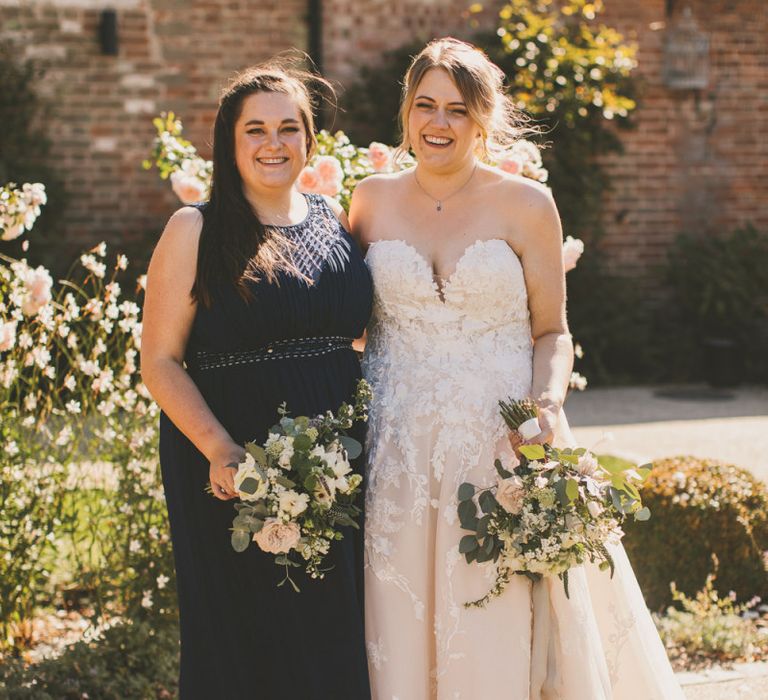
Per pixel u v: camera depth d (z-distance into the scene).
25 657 3.91
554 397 2.91
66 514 4.09
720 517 4.62
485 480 2.89
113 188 8.98
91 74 8.86
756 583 4.66
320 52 9.37
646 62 10.29
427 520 2.90
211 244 2.71
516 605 2.86
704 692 3.82
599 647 2.97
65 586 4.51
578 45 9.84
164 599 3.95
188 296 2.73
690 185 10.48
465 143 2.95
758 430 7.88
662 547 4.64
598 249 10.22
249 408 2.76
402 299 2.95
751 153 10.56
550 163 9.81
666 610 4.61
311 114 2.90
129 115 8.97
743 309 10.12
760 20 10.43
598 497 2.72
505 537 2.76
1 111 8.57
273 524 2.55
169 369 2.72
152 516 4.08
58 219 8.66
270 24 9.23
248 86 2.79
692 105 10.41
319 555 2.70
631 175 10.33
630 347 10.05
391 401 2.95
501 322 2.97
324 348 2.83
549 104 9.48
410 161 4.30
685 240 10.34
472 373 2.93
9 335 3.63
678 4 10.26
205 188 4.41
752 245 10.23
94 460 4.14
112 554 4.09
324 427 2.68
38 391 4.13
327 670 2.76
